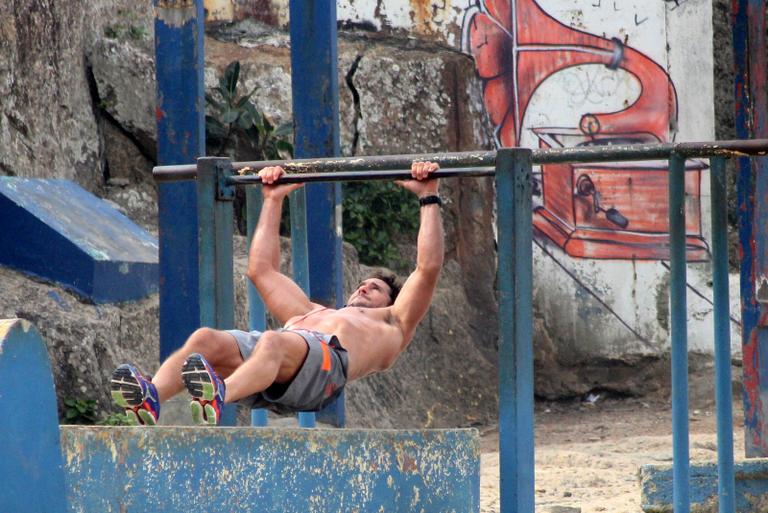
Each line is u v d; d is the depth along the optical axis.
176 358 19.72
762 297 30.75
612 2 64.12
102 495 12.80
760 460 27.95
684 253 22.59
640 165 63.75
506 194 19.61
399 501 16.44
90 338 38.59
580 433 54.16
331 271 38.53
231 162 23.62
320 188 38.62
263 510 14.36
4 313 37.53
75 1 52.62
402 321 23.45
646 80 64.25
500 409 19.09
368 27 63.69
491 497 33.28
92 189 53.69
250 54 60.97
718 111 65.00
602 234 63.72
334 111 38.50
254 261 23.42
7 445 10.04
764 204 30.83
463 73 63.41
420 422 53.47
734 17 31.88
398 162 22.05
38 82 48.22
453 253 62.16
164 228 32.50
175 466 13.47
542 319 63.25
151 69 56.88
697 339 63.19
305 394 20.77
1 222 41.75
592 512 30.39
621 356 63.09
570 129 64.06
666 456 42.34
